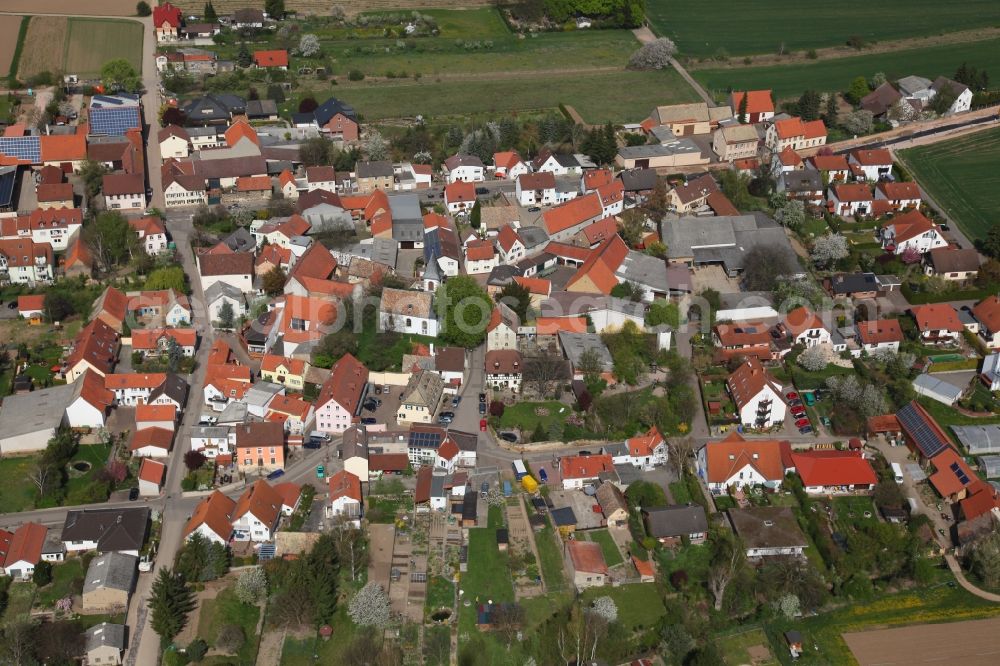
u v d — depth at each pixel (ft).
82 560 627.05
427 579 625.00
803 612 617.21
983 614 614.75
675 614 595.06
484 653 579.07
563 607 608.60
